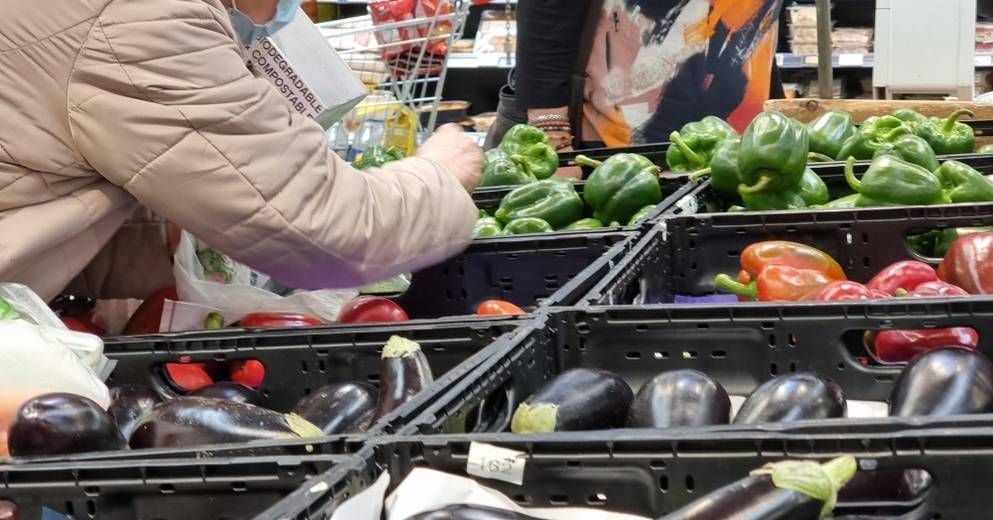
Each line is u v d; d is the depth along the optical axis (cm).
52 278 199
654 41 382
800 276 211
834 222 227
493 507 112
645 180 279
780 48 649
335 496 112
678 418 138
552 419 140
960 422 115
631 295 212
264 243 193
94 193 195
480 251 234
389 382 148
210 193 188
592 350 170
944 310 159
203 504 121
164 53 183
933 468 111
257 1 227
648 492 116
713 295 236
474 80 728
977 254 202
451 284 236
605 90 390
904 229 223
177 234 233
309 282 203
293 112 200
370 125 406
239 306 227
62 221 192
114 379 184
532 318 168
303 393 177
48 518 121
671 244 236
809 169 278
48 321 182
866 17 652
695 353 167
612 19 382
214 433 138
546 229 271
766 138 257
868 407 160
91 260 225
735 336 166
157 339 182
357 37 412
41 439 132
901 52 429
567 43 386
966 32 420
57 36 183
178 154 186
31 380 152
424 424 128
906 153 264
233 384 171
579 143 398
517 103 400
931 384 136
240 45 227
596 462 117
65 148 189
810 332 164
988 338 158
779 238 231
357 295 244
